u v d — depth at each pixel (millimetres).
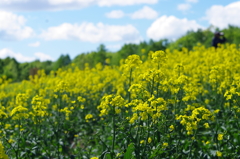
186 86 7016
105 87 12703
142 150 5250
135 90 5781
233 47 16516
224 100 8898
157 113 5152
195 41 56312
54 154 6883
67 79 13273
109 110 5609
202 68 11391
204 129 7438
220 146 6309
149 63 12094
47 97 13203
